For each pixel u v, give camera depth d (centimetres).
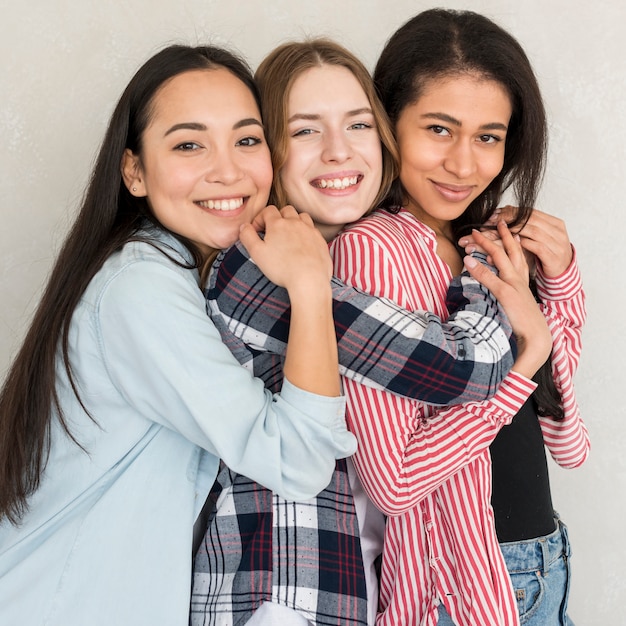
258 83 141
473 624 124
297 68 135
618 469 224
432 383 120
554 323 146
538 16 207
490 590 125
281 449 117
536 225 147
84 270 130
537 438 142
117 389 126
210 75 131
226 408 117
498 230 141
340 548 125
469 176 139
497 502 135
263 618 121
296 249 119
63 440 130
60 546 122
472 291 130
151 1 194
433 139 139
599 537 226
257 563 123
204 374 117
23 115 192
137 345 119
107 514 123
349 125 137
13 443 131
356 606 125
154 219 135
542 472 142
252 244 121
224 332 129
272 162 138
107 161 134
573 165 212
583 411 221
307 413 116
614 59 210
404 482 122
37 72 191
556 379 146
